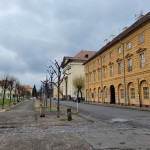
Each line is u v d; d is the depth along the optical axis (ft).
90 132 41.04
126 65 139.54
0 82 207.21
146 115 76.84
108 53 170.60
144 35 118.52
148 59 114.62
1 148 28.53
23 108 128.16
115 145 29.76
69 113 62.28
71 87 307.37
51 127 48.91
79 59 312.09
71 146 29.45
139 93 123.03
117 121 59.72
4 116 73.92
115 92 156.97
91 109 112.06
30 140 33.65
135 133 39.50
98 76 196.44
